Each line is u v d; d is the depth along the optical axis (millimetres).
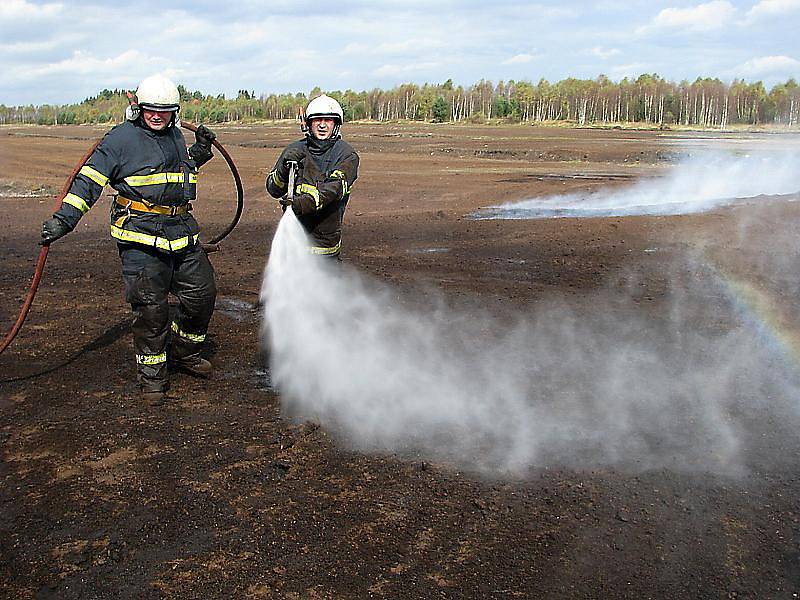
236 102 109875
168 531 3744
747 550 3631
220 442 4699
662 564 3521
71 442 4676
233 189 19156
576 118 89375
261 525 3797
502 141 40531
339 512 3920
